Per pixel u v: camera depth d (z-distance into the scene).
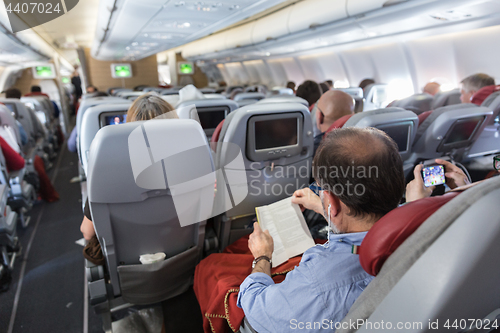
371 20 4.11
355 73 7.77
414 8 3.47
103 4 3.95
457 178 1.12
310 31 5.33
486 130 2.23
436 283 0.42
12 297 1.94
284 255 1.18
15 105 3.71
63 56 13.73
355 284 0.65
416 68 5.99
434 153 1.91
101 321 1.73
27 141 3.56
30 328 1.69
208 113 2.40
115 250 1.28
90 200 1.07
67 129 8.43
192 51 12.41
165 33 5.75
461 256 0.41
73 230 2.84
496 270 0.45
